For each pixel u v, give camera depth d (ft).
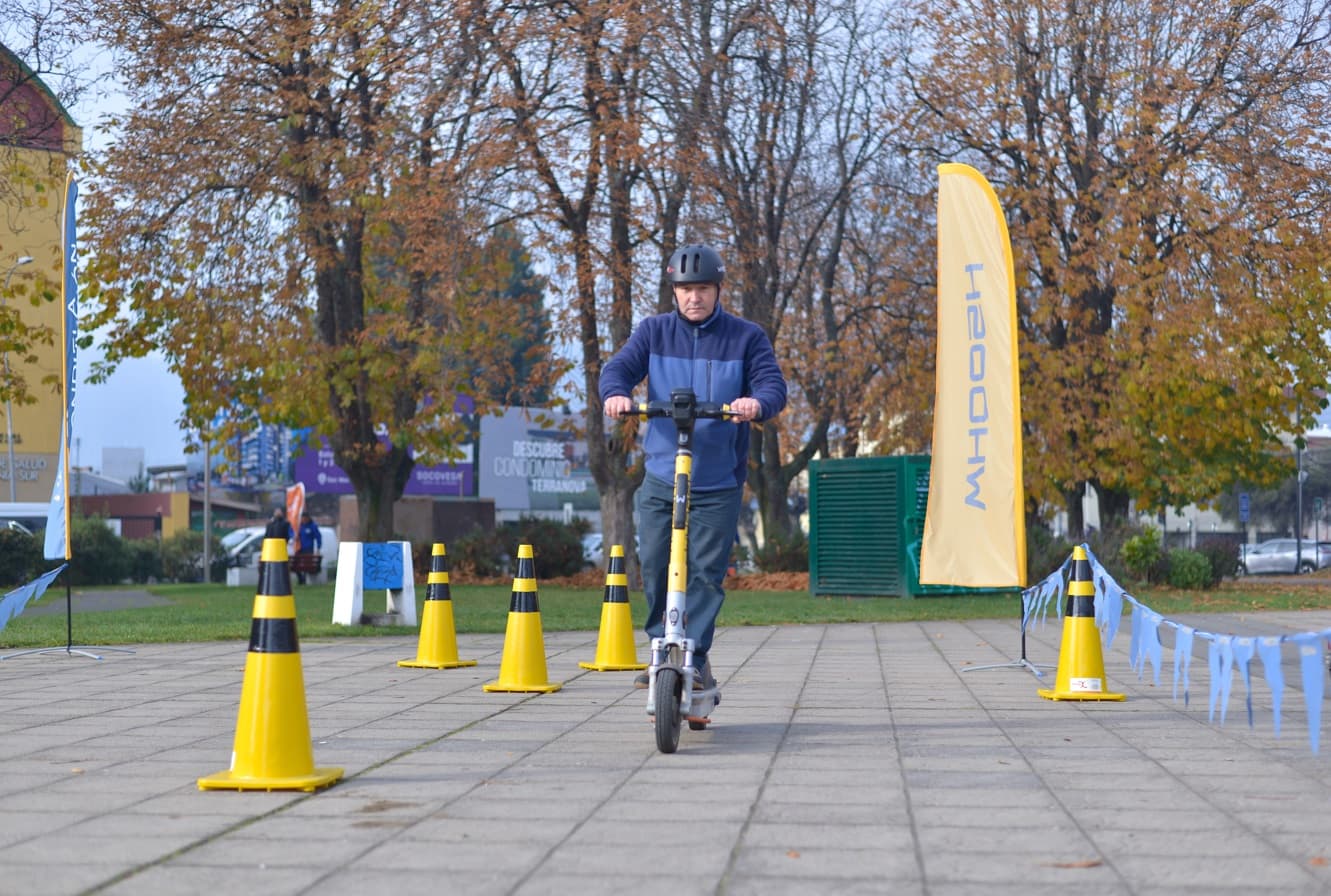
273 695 19.08
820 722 25.55
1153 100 81.15
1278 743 22.85
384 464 88.94
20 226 83.61
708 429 23.16
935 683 32.48
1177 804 17.62
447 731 24.38
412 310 81.56
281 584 19.39
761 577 90.79
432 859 14.76
